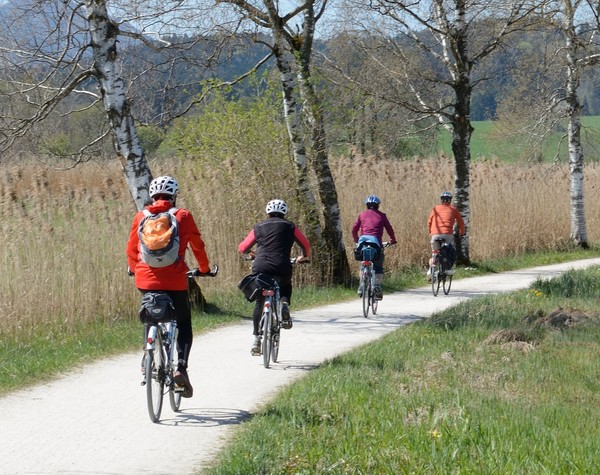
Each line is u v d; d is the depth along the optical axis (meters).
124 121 20.67
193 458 9.34
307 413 10.70
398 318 21.17
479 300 22.42
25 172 22.53
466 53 33.09
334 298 24.98
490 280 30.64
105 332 17.72
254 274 14.39
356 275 28.92
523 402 11.57
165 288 10.48
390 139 35.56
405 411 10.59
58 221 20.73
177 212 10.59
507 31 32.66
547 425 10.23
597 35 37.94
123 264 19.77
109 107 20.64
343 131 28.44
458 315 19.66
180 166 26.62
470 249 36.19
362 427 9.91
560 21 37.12
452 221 26.19
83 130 25.95
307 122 26.98
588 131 41.88
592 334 17.00
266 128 26.39
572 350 15.56
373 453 8.84
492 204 37.66
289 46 27.03
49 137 22.28
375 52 33.06
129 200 23.50
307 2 26.33
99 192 23.48
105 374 14.05
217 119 26.16
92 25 20.25
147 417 11.13
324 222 27.36
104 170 27.70
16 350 15.66
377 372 13.62
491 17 32.56
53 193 22.27
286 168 26.28
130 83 21.30
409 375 13.42
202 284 23.11
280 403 11.51
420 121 35.81
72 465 9.04
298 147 26.36
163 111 22.48
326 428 9.91
